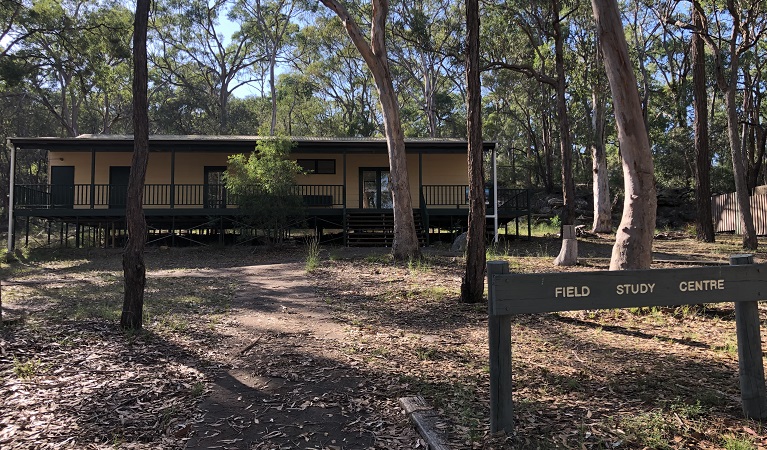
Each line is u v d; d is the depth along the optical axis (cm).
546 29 2164
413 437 369
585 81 2330
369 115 4831
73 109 3741
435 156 2320
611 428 360
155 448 355
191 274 1376
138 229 708
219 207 2058
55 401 437
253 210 1786
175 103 4369
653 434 347
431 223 2325
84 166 2202
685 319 738
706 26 1891
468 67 831
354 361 557
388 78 1527
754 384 377
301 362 556
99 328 705
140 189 706
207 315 820
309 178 2292
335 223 2128
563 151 1419
